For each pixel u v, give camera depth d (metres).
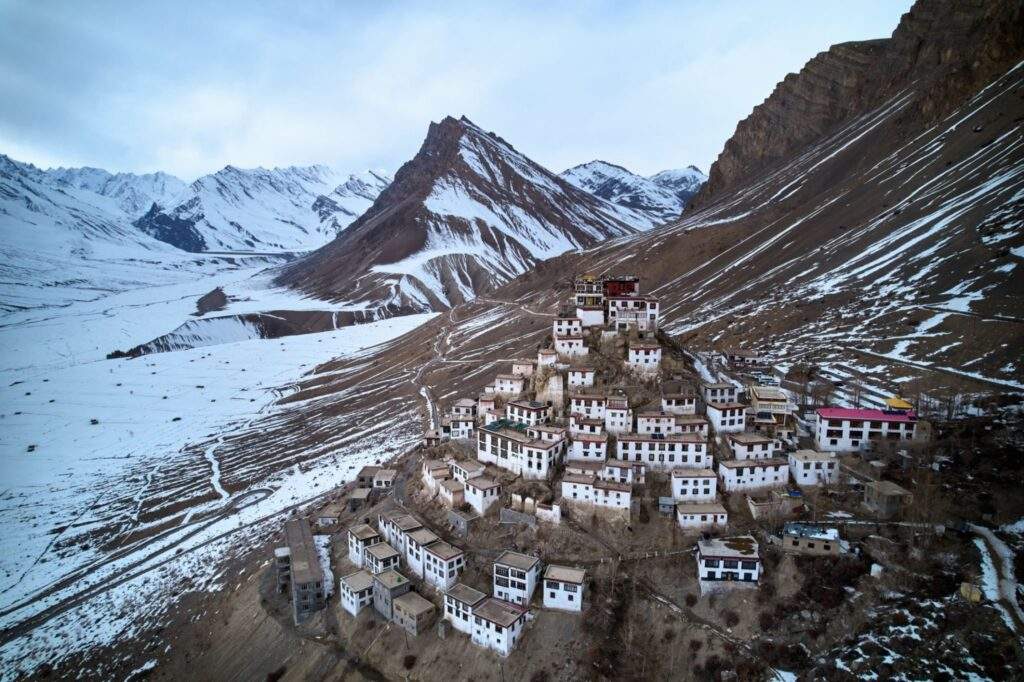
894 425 115.00
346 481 161.12
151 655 110.62
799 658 81.69
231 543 140.88
